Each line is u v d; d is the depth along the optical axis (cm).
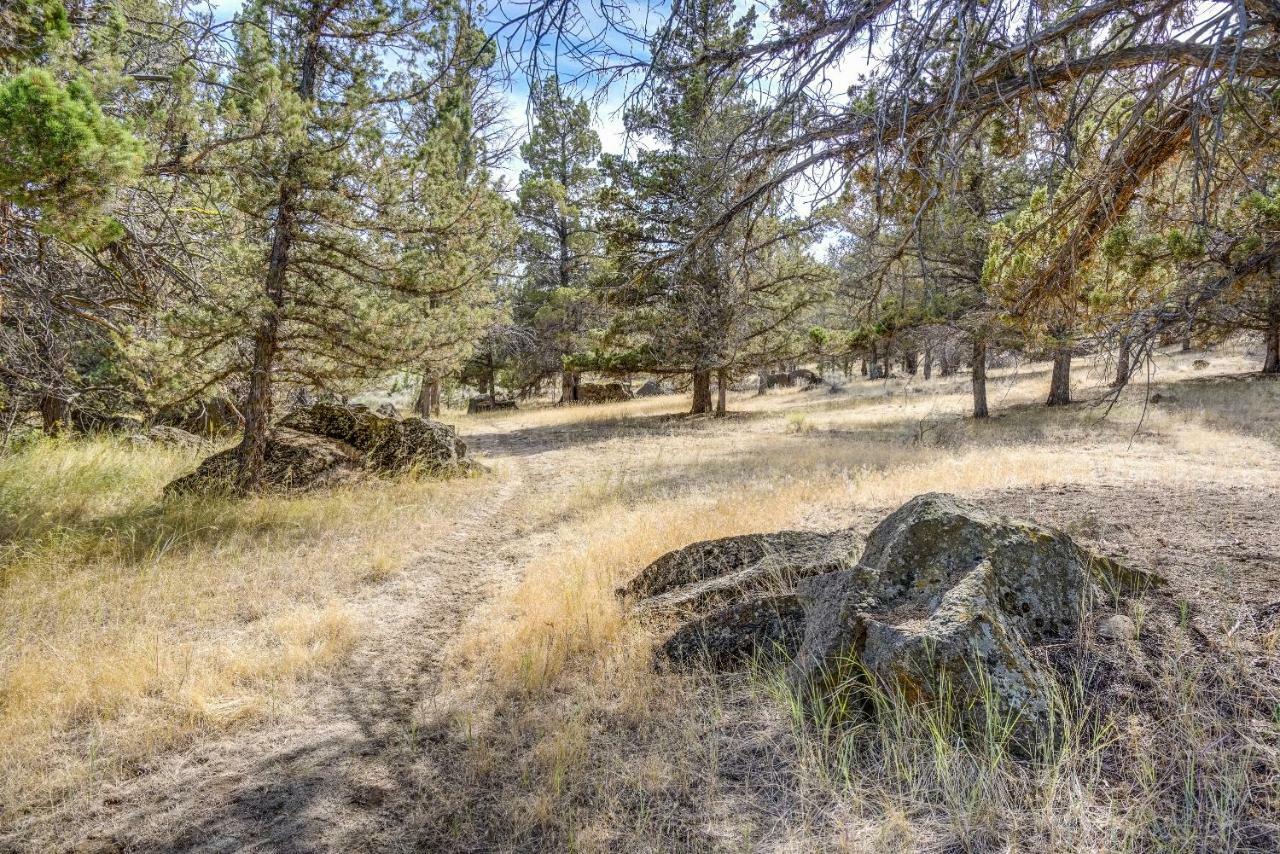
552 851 270
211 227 899
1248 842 221
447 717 383
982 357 1747
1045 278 488
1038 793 256
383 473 1117
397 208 984
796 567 458
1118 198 418
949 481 791
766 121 383
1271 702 273
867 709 323
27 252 729
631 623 465
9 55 512
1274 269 369
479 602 586
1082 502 626
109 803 316
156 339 891
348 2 938
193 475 964
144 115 681
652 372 2409
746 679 384
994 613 312
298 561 674
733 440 1638
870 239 405
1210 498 614
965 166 378
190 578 613
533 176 2762
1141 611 339
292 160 900
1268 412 1390
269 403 1027
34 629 498
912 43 311
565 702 384
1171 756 262
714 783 298
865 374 4303
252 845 285
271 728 380
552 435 1986
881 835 250
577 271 3034
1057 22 308
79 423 1322
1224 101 269
